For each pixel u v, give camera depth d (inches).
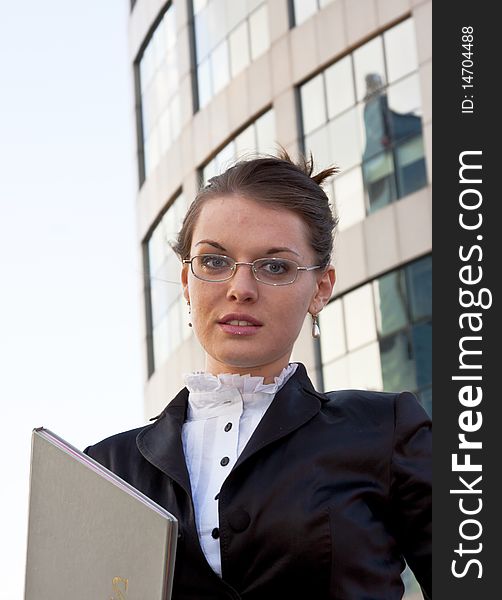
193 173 885.8
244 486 92.1
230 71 842.8
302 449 93.8
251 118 810.8
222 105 847.1
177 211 923.4
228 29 848.9
